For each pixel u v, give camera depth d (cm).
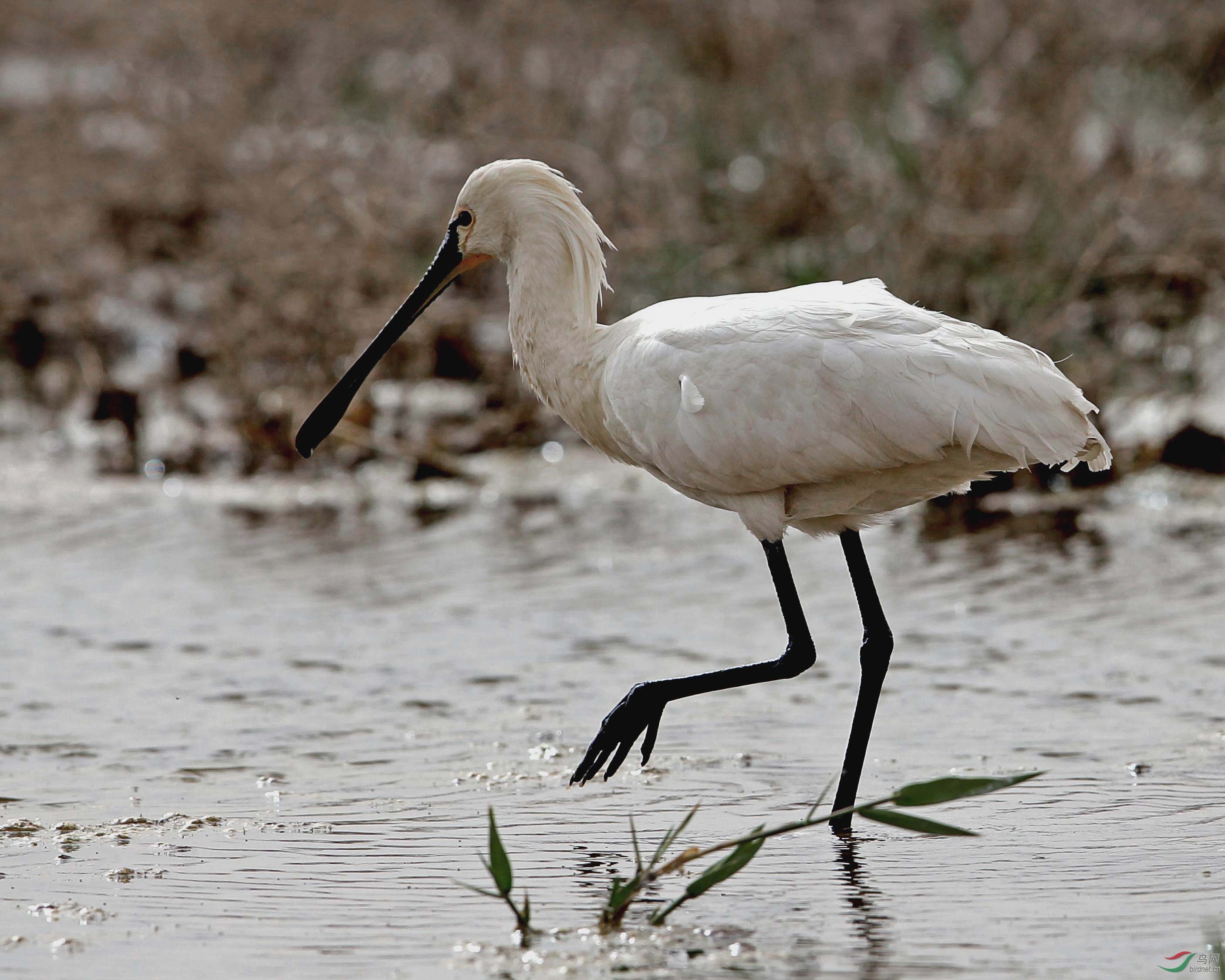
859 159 2166
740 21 2355
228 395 2042
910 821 732
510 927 750
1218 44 2278
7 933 746
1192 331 1927
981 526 1622
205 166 2411
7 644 1263
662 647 1231
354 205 2058
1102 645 1194
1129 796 899
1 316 2469
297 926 753
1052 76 2211
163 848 856
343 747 1025
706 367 914
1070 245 1962
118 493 1852
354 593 1410
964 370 862
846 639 1239
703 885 748
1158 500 1695
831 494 927
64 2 2897
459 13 2431
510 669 1185
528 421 2002
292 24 2481
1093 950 708
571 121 2239
